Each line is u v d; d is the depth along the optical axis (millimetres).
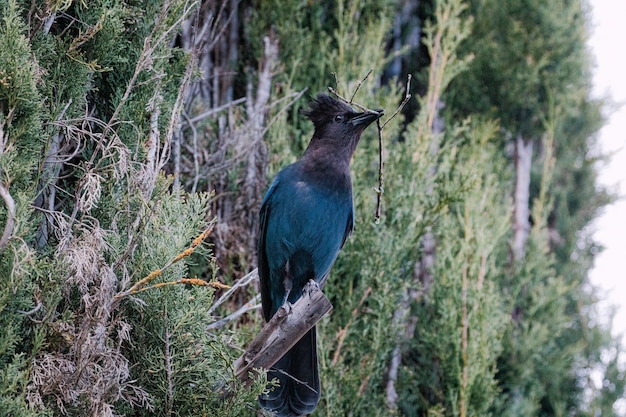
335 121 9953
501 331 12336
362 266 11250
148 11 8625
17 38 6840
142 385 7730
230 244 11164
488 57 14680
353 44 12859
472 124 14180
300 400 8516
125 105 8266
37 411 6762
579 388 15516
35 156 7215
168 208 7809
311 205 9578
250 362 7711
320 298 7617
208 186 11266
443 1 13352
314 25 13141
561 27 14750
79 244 7312
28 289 6801
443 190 12195
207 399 7617
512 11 14789
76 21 8070
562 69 14789
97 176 7535
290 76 12688
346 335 10922
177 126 9203
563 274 16078
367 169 12086
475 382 11648
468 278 12164
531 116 14969
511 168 15320
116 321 7430
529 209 16156
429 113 12758
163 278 7590
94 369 7191
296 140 12328
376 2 13594
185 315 7551
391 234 11320
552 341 14305
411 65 14695
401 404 12172
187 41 10961
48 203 7652
